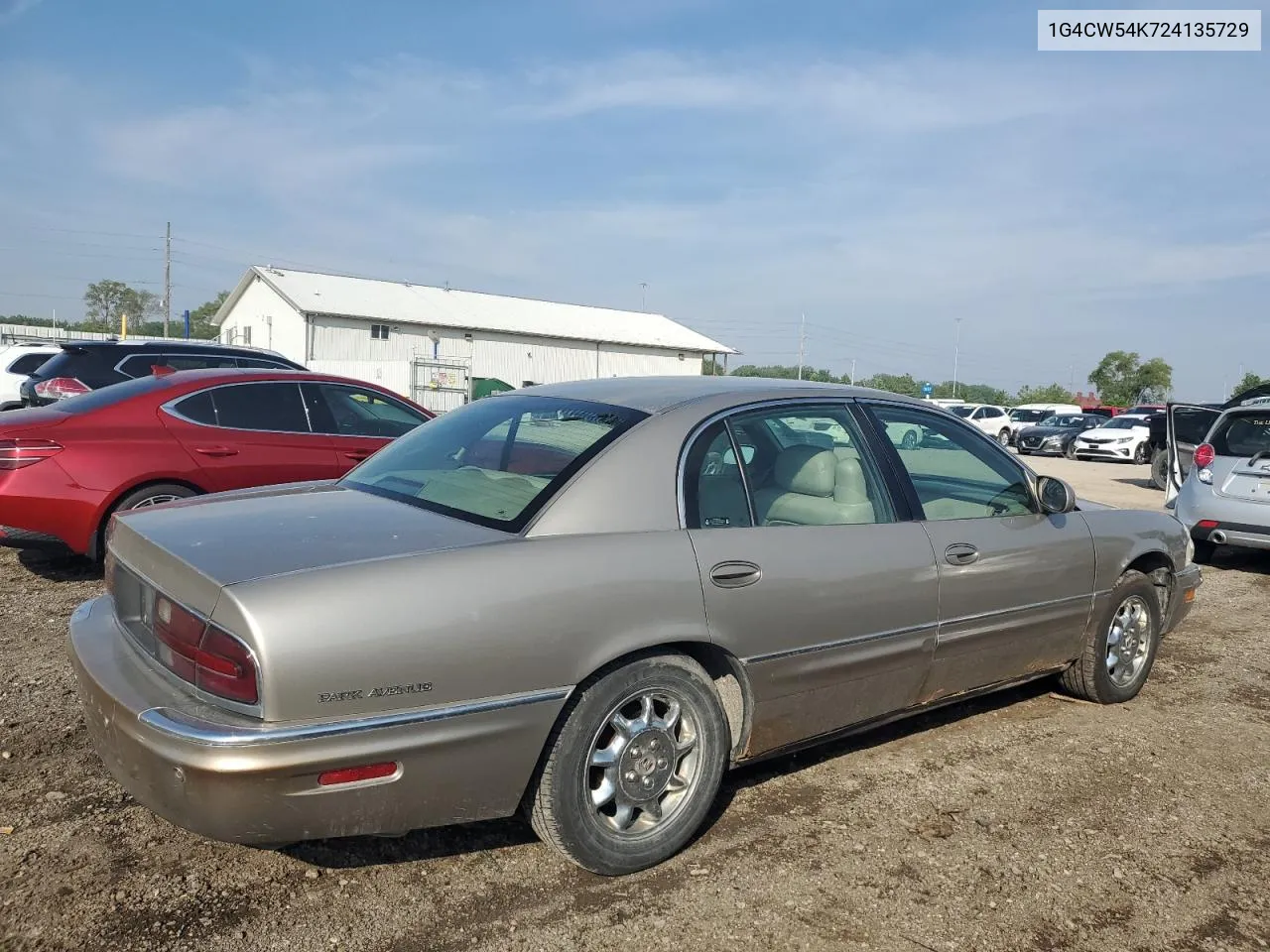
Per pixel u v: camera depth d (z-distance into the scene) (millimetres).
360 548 2770
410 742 2592
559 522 2979
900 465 3932
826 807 3637
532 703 2771
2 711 4156
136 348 10766
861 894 3043
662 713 3160
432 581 2666
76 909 2770
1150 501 14547
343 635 2516
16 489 5980
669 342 58219
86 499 6156
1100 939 2857
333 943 2674
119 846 3119
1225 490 8664
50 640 5184
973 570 3969
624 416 3387
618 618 2920
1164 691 5219
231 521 3068
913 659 3797
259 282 49312
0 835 3150
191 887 2914
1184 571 5242
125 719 2594
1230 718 4824
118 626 3123
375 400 7699
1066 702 4957
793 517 3521
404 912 2838
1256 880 3234
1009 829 3523
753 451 3527
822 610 3430
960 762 4121
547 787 2873
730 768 3441
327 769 2492
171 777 2477
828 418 3801
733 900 2977
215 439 6688
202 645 2537
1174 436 11070
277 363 11562
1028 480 4469
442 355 49688
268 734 2426
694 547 3139
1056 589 4371
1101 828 3561
